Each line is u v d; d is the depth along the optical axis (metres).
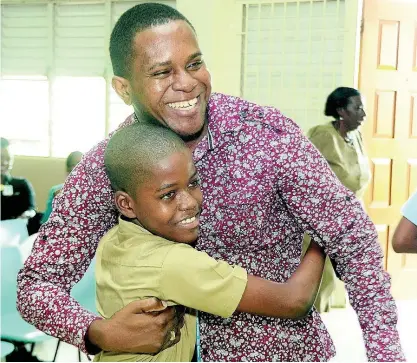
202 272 0.99
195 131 1.07
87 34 5.02
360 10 3.97
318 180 1.07
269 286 1.02
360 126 3.62
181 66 1.02
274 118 1.09
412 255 4.09
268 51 4.29
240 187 1.09
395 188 4.03
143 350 1.03
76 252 1.20
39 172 5.19
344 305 3.98
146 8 1.04
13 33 5.20
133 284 1.04
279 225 1.14
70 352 2.96
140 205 1.05
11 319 2.52
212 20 4.21
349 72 4.02
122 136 1.06
